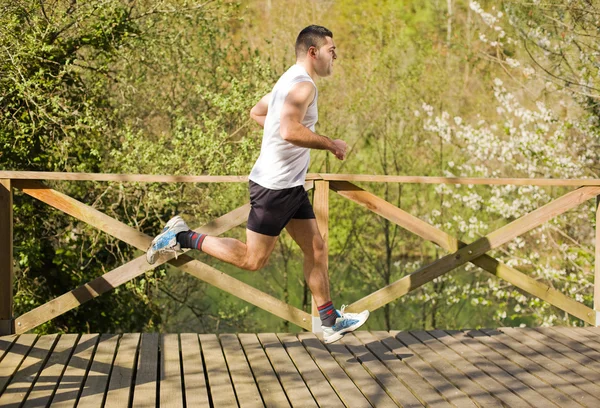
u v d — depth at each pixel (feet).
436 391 10.77
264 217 11.26
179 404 9.96
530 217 14.76
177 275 33.65
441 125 35.53
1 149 25.62
